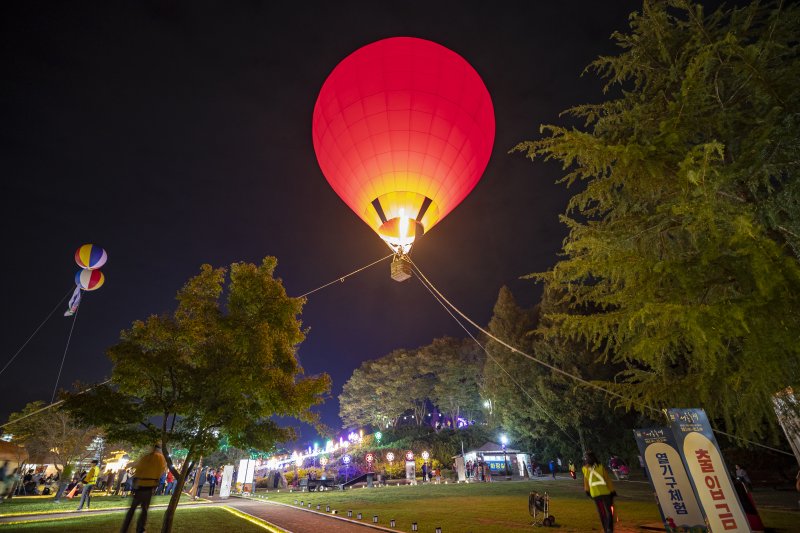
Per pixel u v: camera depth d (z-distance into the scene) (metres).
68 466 22.48
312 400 11.59
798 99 4.83
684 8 5.86
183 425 10.95
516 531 10.95
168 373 10.73
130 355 10.02
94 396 10.03
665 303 4.22
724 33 5.85
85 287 24.53
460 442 59.94
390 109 14.20
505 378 39.81
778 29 5.18
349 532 11.60
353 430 84.69
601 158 5.00
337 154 15.16
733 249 4.33
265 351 10.61
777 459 23.53
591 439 33.09
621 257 4.61
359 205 15.80
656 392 6.56
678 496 7.36
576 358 34.19
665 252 5.81
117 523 12.30
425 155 14.58
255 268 12.25
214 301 11.75
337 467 52.69
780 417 5.06
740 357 4.34
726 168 4.48
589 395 32.75
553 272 5.41
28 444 32.78
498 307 44.50
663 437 7.72
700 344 4.10
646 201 5.91
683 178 4.34
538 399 36.97
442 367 70.88
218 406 10.72
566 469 42.06
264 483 39.84
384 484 37.69
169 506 9.95
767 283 3.59
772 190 4.71
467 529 11.37
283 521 13.89
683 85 4.84
